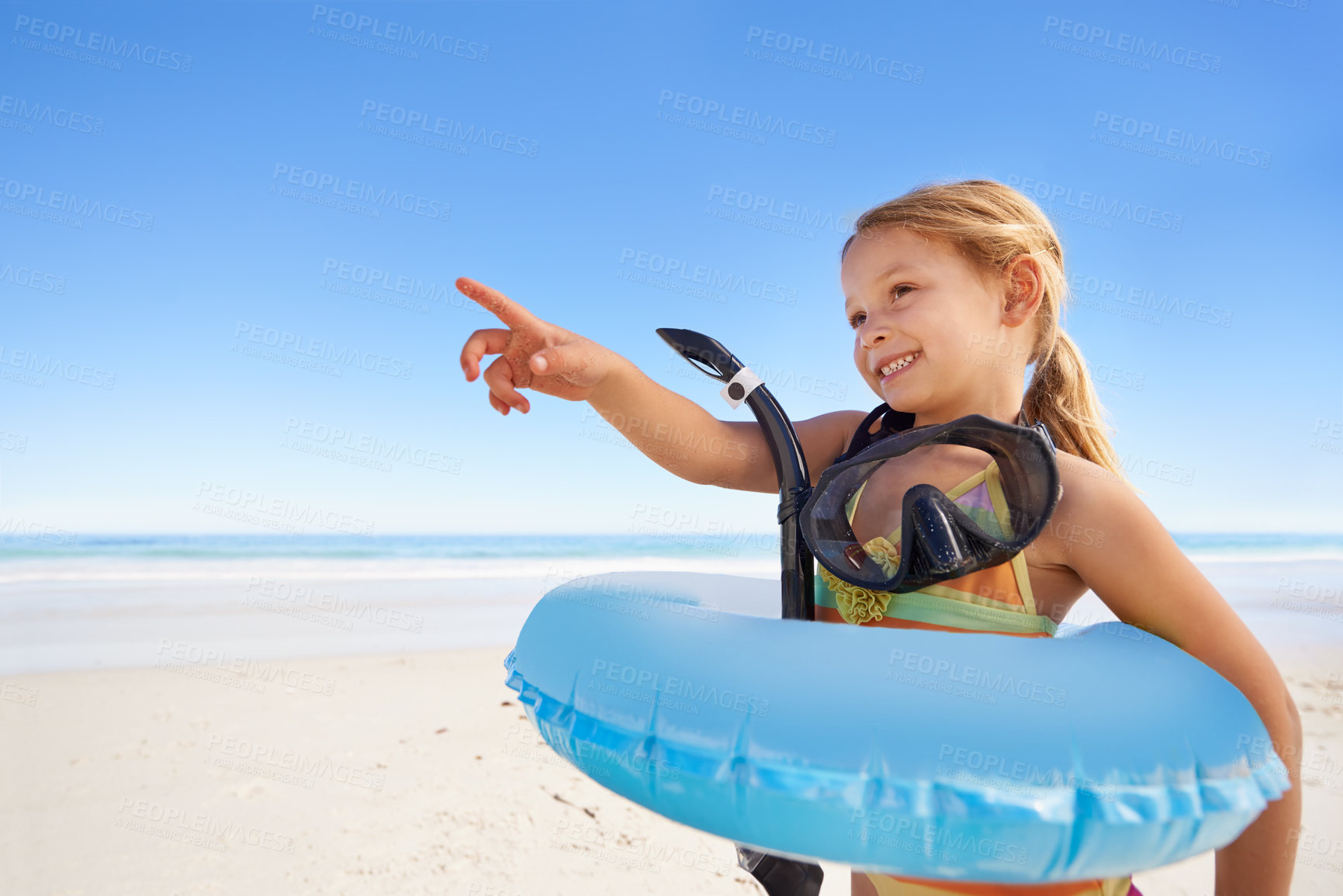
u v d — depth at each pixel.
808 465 1.54
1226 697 0.87
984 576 1.08
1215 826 0.76
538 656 1.09
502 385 1.32
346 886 2.61
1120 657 0.86
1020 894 0.96
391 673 5.41
